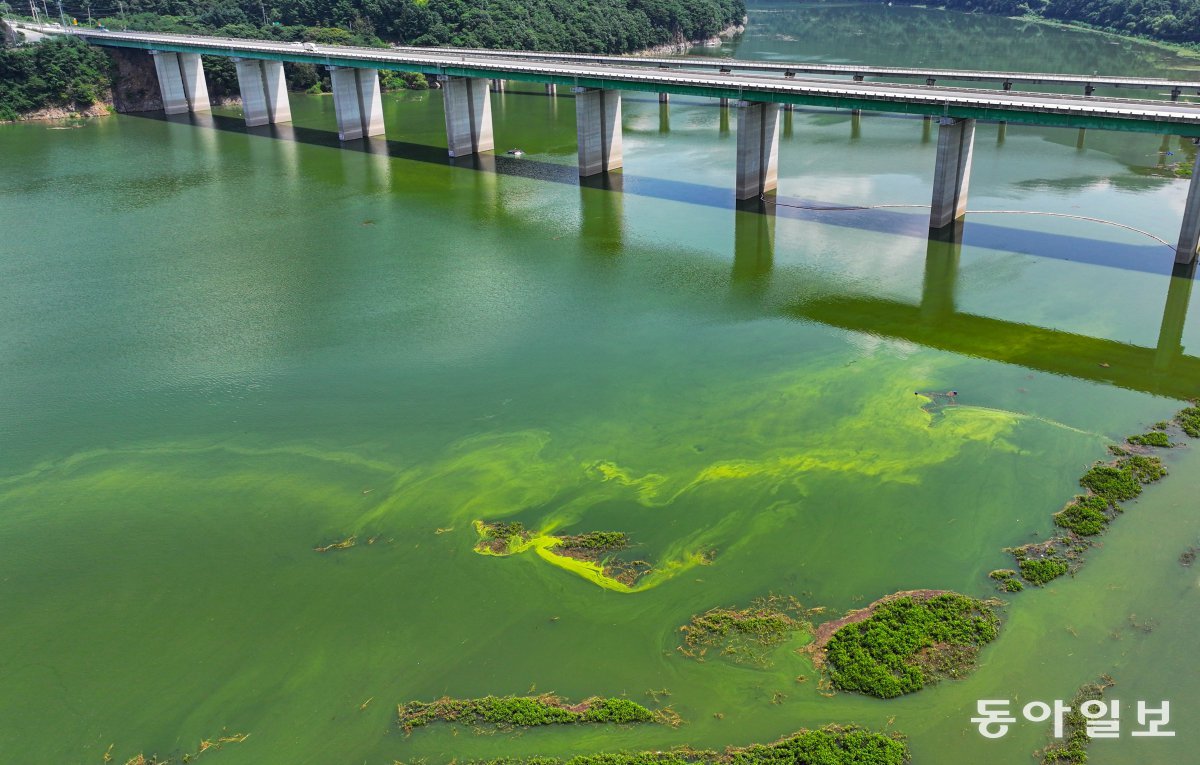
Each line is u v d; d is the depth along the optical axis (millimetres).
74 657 36312
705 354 59375
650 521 43031
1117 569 38688
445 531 42906
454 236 84938
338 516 44281
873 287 69938
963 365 56969
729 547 41094
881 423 50500
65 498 46375
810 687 33469
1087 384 54250
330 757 31531
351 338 63094
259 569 40844
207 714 33500
